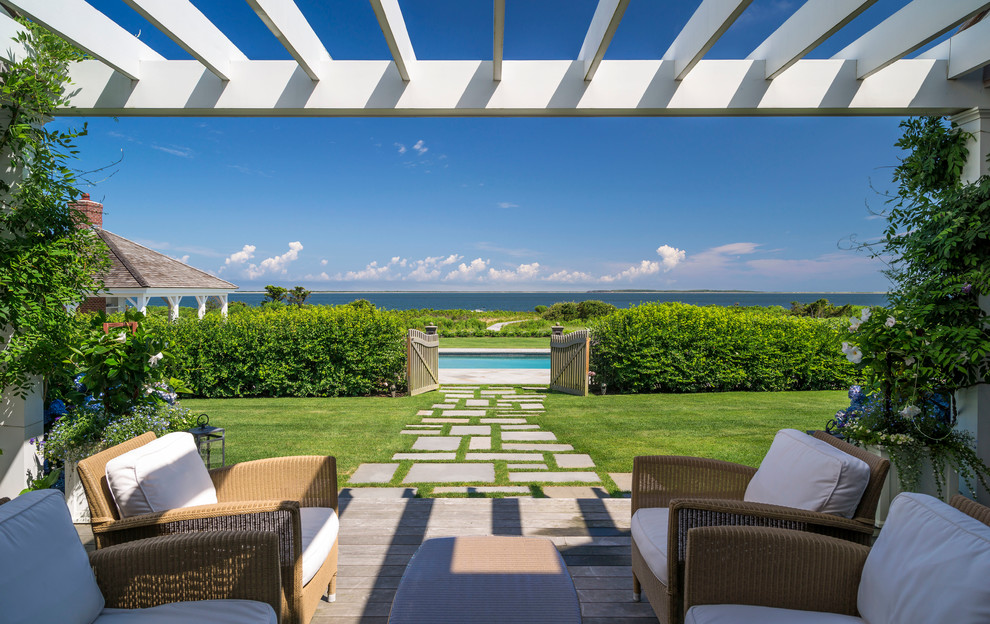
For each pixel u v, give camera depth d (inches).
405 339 353.1
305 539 82.9
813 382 353.1
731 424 246.5
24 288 115.5
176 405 150.5
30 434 129.0
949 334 124.0
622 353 345.1
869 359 131.3
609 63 132.6
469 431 233.1
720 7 100.7
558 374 360.2
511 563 72.7
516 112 135.5
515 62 132.6
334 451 198.7
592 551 111.6
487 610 60.6
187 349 324.8
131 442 84.0
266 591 63.7
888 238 143.9
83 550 60.1
